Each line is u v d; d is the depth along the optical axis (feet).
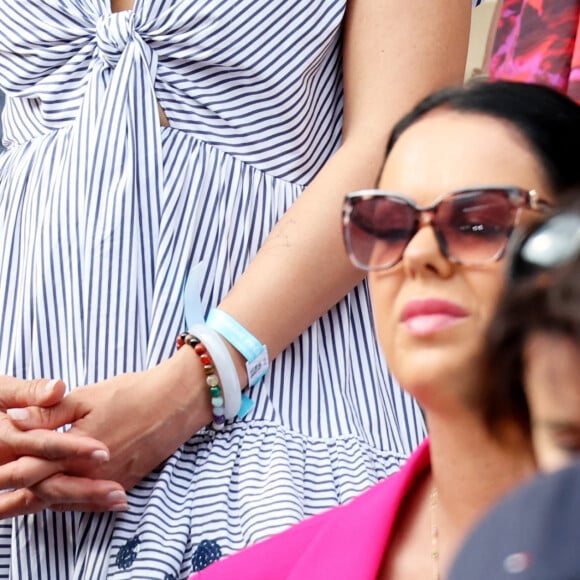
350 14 26.76
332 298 24.97
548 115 14.51
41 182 26.03
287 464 23.07
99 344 24.35
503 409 10.36
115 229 24.71
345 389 24.94
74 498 22.44
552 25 23.59
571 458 8.41
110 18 26.27
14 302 25.66
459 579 7.64
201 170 25.43
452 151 14.46
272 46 25.72
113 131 25.40
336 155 25.59
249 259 25.49
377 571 15.11
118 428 22.99
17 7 27.12
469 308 13.73
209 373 23.68
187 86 25.85
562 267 8.18
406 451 25.05
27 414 22.70
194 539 22.41
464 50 26.99
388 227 14.32
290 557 16.71
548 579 7.32
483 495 14.03
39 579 23.22
